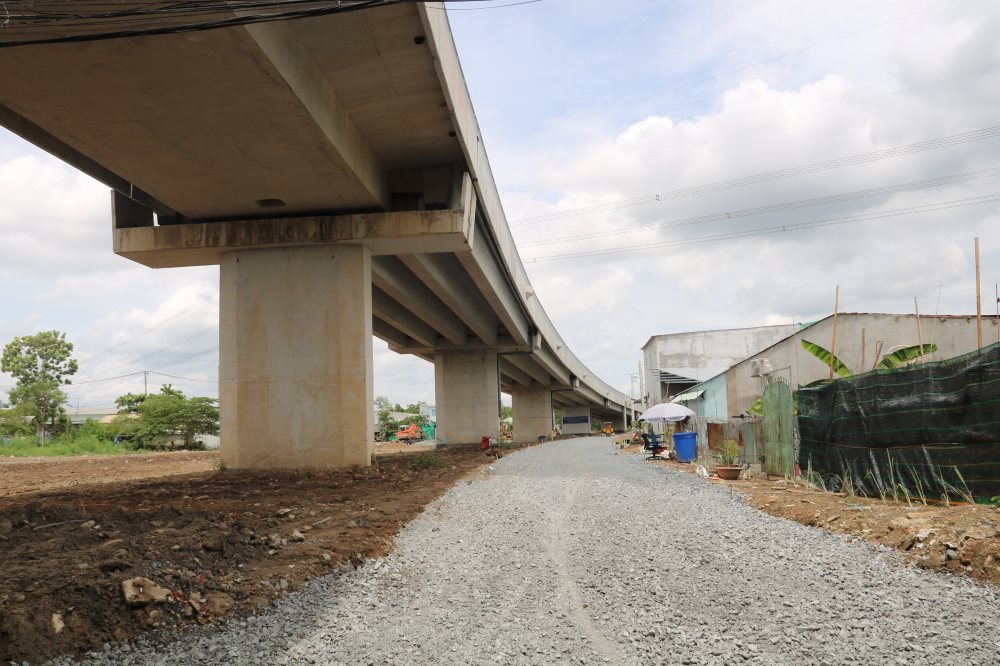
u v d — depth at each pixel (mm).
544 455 31125
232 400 21047
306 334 20984
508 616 6391
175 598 6320
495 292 30625
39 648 5211
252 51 11703
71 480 21406
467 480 18000
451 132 18969
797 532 9945
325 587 7348
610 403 110438
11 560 6941
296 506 12727
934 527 8633
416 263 23766
